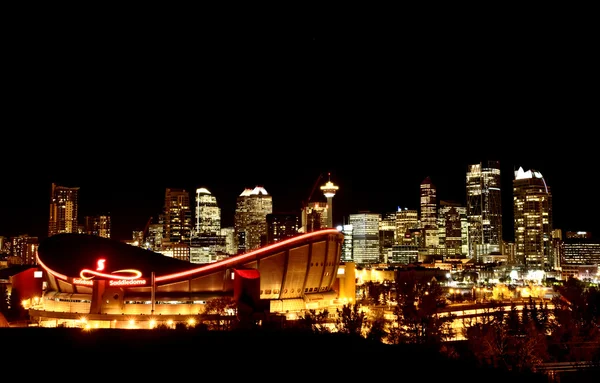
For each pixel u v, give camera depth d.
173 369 82.19
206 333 107.44
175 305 195.12
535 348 141.50
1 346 90.88
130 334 103.44
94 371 79.88
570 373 124.19
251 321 157.12
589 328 161.50
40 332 102.25
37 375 77.56
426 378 90.44
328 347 100.50
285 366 86.44
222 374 81.00
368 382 83.56
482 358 122.19
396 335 152.62
